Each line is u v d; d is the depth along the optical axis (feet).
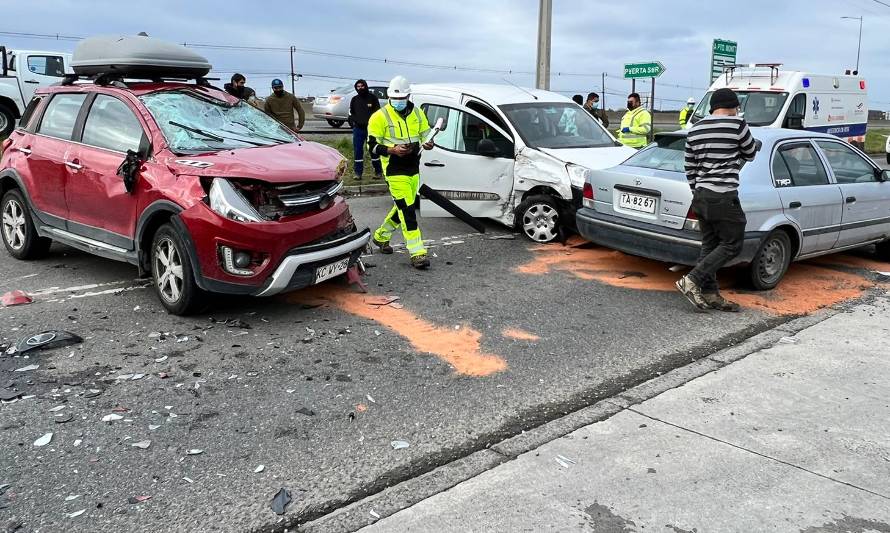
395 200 23.73
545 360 16.42
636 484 11.26
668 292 21.97
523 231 29.58
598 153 28.12
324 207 18.90
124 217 19.29
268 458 11.94
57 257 24.68
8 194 23.85
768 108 44.83
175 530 10.00
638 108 40.01
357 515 10.44
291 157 19.20
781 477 11.50
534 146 28.04
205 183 17.56
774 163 22.13
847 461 12.02
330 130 72.08
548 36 45.55
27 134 23.17
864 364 16.31
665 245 21.34
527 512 10.50
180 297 18.22
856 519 10.37
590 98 49.47
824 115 47.50
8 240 24.36
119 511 10.38
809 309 20.54
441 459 12.03
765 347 17.44
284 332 17.75
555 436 12.89
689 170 19.99
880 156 80.94
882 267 25.88
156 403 13.80
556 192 27.45
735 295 21.85
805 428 13.20
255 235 17.26
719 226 19.48
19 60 54.70
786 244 22.18
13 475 11.24
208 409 13.62
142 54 20.89
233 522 10.20
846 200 23.62
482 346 17.21
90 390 14.26
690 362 16.48
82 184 20.40
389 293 21.22
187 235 17.48
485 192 29.27
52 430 12.67
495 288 22.02
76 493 10.80
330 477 11.41
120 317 18.52
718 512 10.52
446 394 14.53
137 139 19.49
